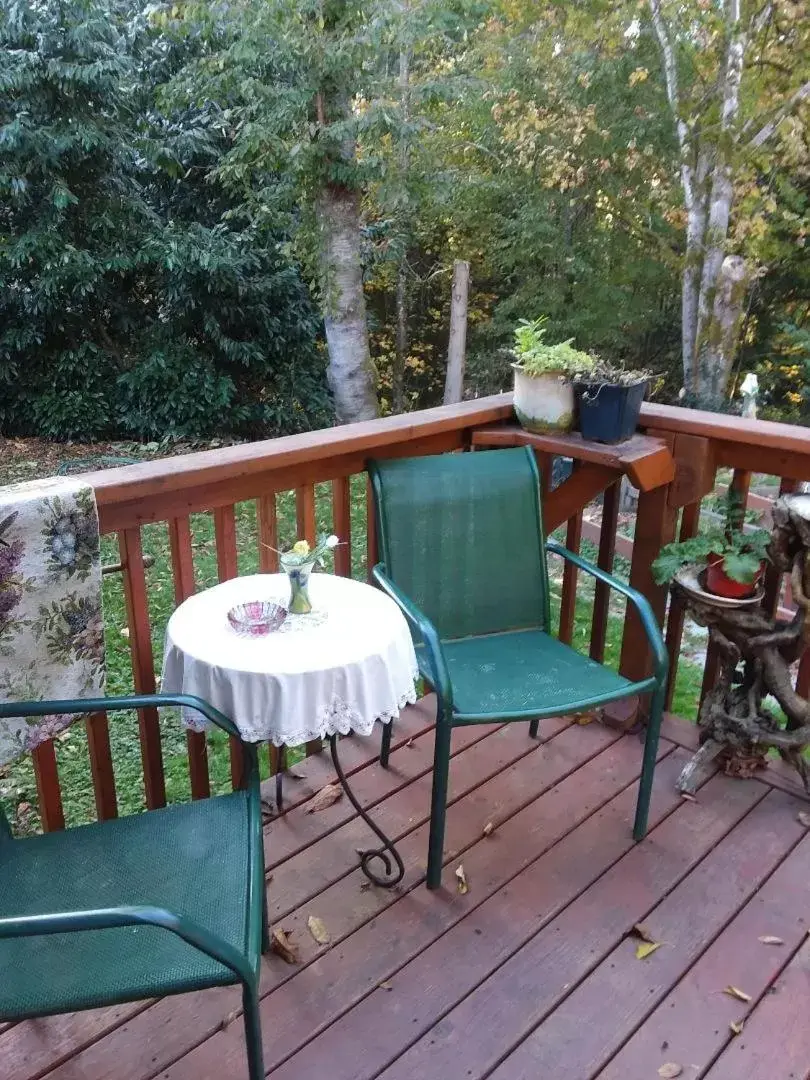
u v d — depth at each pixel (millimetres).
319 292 8938
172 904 1318
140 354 9414
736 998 1682
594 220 10805
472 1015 1639
